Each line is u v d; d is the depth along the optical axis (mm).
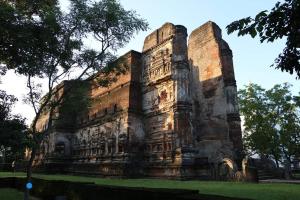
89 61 18922
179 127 24859
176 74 26594
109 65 19609
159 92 28219
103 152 31312
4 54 14703
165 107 26984
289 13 5820
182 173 23156
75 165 36406
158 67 29016
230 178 22406
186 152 24094
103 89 34469
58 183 16906
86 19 17656
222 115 29094
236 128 27797
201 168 24047
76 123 40312
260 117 36656
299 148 35094
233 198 7969
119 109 30375
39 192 19250
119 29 18734
